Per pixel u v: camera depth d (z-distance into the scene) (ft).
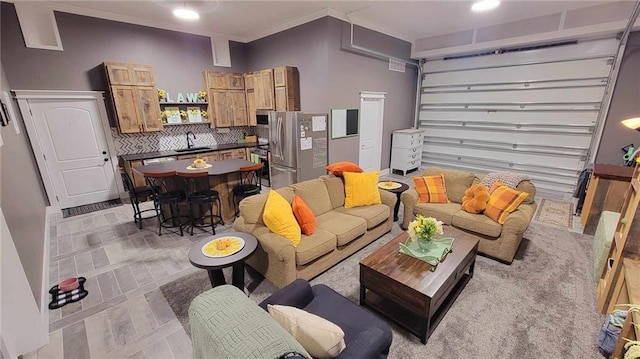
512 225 9.21
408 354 6.15
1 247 5.65
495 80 18.93
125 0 13.05
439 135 22.58
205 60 18.76
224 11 14.66
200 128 19.45
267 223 8.10
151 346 6.41
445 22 16.97
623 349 5.18
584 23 14.48
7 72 12.73
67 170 14.94
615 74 14.84
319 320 4.20
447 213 10.80
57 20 13.60
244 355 2.90
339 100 16.61
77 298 7.95
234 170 12.62
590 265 9.46
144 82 15.72
